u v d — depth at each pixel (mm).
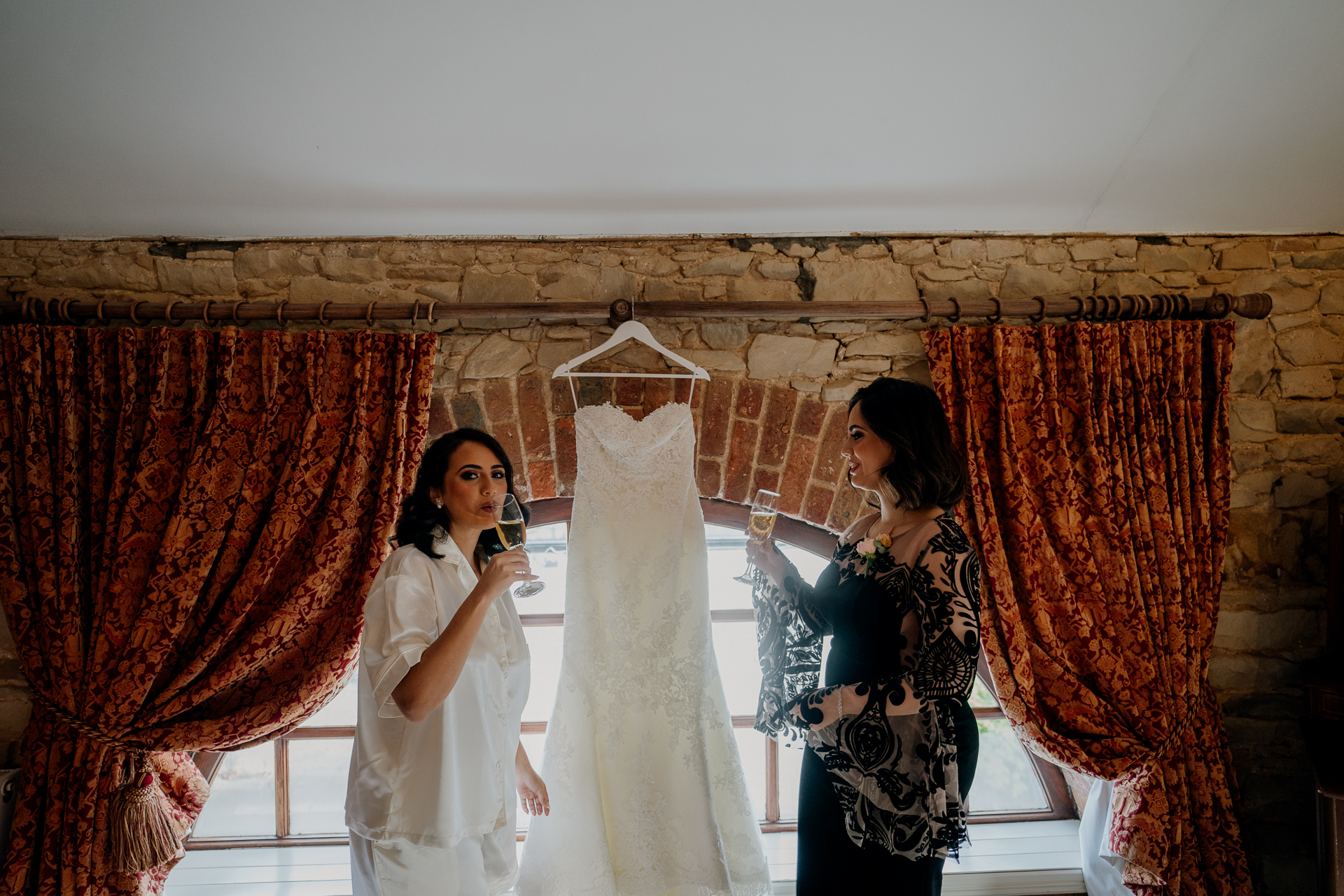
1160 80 2154
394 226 2645
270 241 2680
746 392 2656
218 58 2008
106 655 2281
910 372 2697
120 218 2557
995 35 2000
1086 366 2543
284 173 2389
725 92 2148
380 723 1789
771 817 2883
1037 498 2520
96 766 2252
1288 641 2680
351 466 2398
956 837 1585
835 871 1779
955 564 1661
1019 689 2375
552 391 2643
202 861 2707
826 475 2648
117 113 2162
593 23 1934
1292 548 2707
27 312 2488
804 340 2684
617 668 2252
